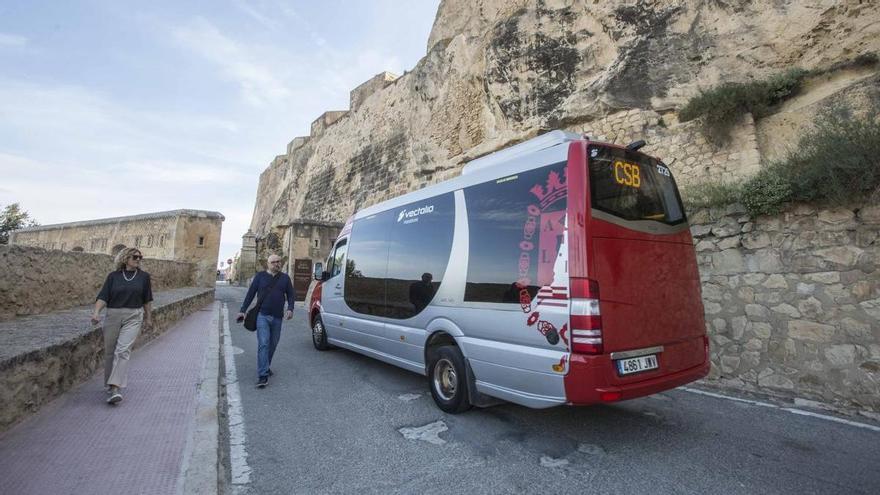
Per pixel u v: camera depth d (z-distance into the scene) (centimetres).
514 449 342
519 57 1295
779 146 792
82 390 473
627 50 1045
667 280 359
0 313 596
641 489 275
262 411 441
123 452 318
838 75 769
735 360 533
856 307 436
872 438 354
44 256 703
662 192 386
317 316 790
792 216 495
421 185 1891
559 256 324
